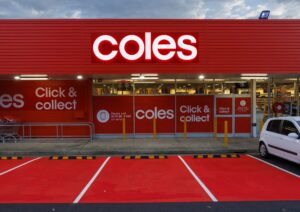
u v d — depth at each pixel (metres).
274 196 7.33
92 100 17.17
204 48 14.40
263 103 17.94
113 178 9.12
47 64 14.21
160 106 17.36
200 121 17.42
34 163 11.38
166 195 7.46
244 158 12.03
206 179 8.92
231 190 7.84
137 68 14.30
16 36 14.20
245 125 17.50
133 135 17.27
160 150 13.09
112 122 17.28
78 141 15.84
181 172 9.80
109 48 14.27
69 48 14.25
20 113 17.08
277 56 14.48
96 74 14.55
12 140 16.05
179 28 14.34
